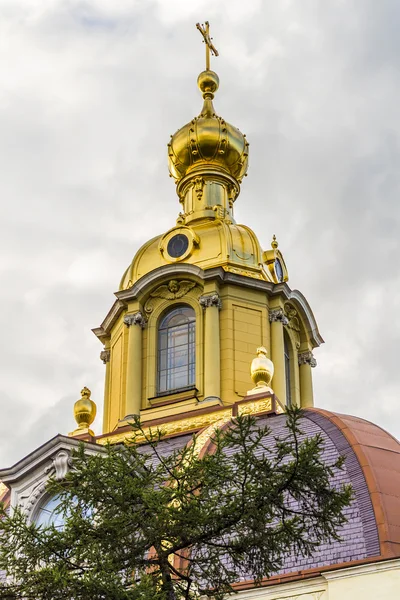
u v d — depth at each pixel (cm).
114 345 5003
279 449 2828
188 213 5200
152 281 4859
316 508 3019
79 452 2802
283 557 3120
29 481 3772
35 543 2725
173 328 4825
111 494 2688
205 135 5288
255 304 4825
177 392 4634
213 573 2753
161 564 2691
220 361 4653
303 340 5081
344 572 3075
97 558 2639
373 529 3183
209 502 2688
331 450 3556
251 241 4988
